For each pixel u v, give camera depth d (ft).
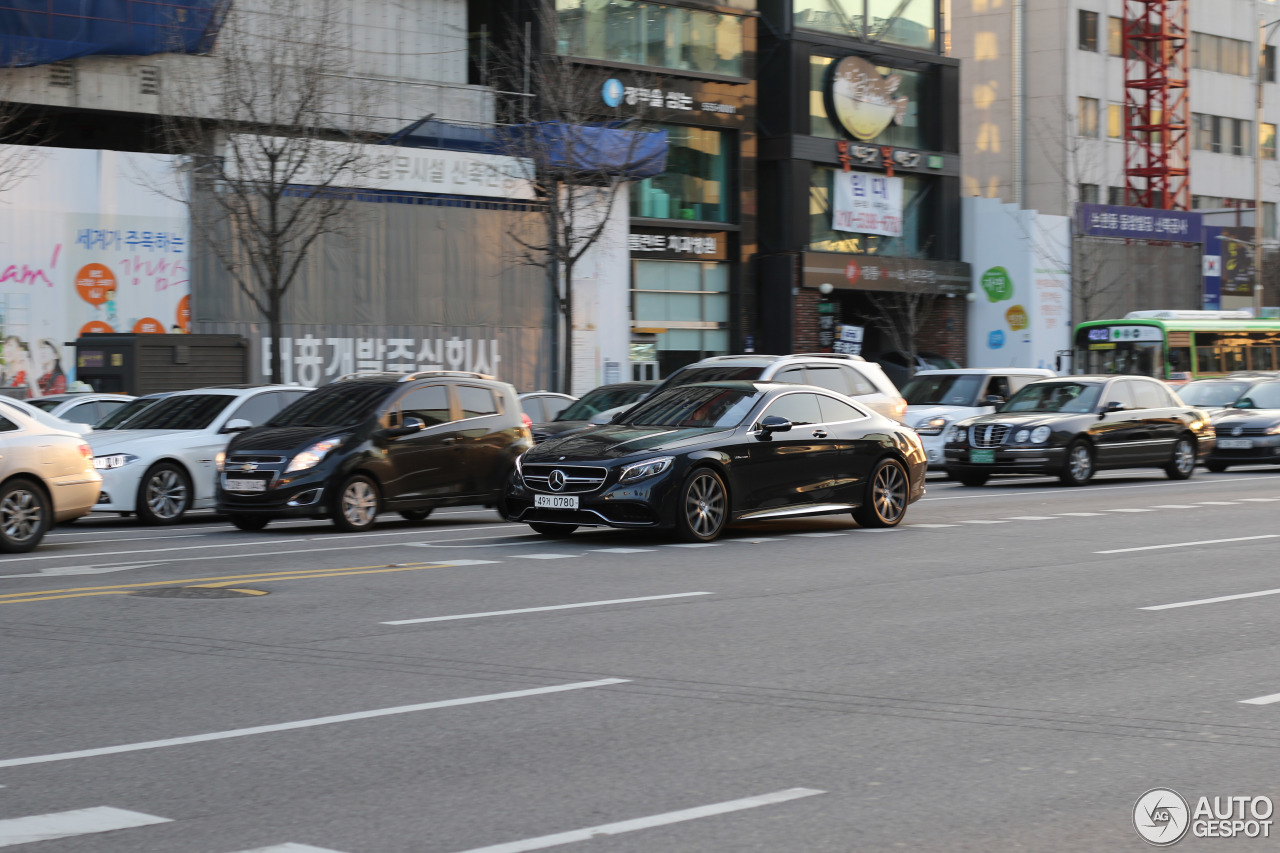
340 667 30.19
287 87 110.52
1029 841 18.69
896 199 175.22
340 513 60.08
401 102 127.24
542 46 134.92
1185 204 229.04
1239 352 144.97
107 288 106.73
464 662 30.81
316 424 62.34
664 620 36.42
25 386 102.83
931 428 95.86
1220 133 261.03
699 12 151.74
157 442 65.87
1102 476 102.22
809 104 164.76
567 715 25.88
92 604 38.78
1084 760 22.88
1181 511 70.85
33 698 27.14
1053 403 94.27
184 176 109.91
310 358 118.93
